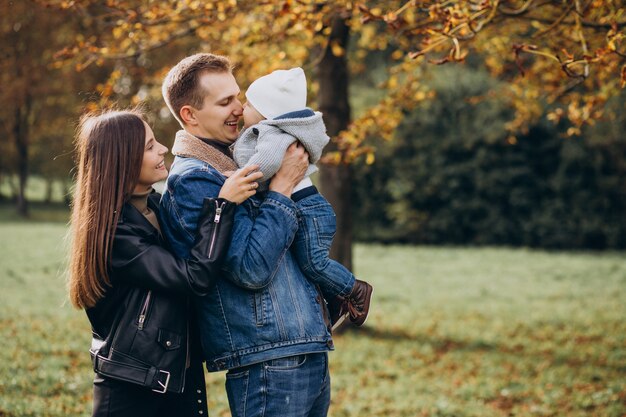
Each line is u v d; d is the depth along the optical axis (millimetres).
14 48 17812
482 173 17391
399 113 5977
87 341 6859
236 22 5734
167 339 2324
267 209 2271
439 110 17469
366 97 17859
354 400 5637
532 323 9227
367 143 17375
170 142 16344
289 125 2332
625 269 14016
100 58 5254
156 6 5008
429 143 17531
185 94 2426
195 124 2457
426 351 7461
